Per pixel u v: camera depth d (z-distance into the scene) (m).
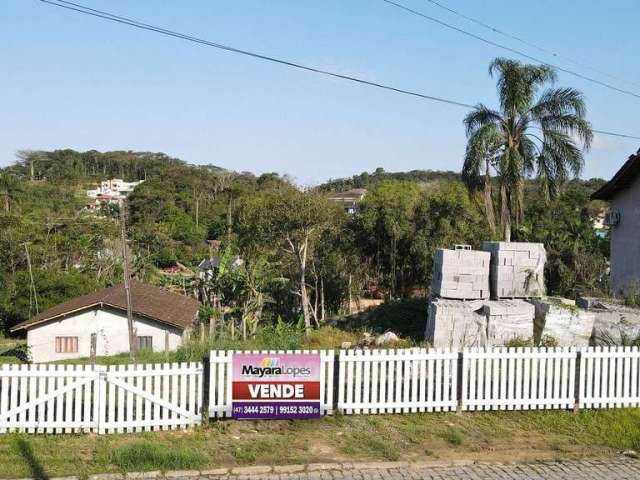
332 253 37.59
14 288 42.88
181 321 29.38
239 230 35.53
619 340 12.74
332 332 15.91
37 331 29.64
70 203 83.81
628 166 20.70
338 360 9.92
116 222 62.62
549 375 10.36
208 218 84.62
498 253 13.78
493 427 9.75
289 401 9.66
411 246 35.94
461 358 10.20
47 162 121.31
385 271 38.44
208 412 9.52
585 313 12.85
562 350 10.37
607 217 22.31
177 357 12.18
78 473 7.77
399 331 15.68
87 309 29.64
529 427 9.80
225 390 9.60
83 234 55.94
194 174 109.31
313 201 33.09
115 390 9.29
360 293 38.94
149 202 82.88
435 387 10.15
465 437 9.34
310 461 8.34
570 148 20.95
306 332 17.70
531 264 13.93
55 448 8.55
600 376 10.48
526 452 8.91
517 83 21.05
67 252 52.56
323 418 9.80
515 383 10.34
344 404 9.91
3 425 8.97
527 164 21.52
